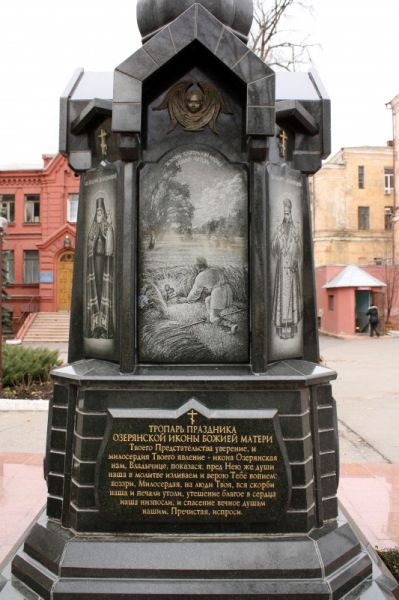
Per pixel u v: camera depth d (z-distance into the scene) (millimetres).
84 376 2809
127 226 2869
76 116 3154
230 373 2846
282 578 2639
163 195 2932
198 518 2760
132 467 2764
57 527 2898
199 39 2758
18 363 10883
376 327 26625
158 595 2566
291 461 2785
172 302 2920
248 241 2928
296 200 3180
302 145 3195
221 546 2703
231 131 2939
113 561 2654
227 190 2934
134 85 2775
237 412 2768
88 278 3186
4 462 5840
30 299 30484
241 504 2762
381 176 40469
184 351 2912
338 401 9984
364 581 2805
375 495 4754
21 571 2811
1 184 31078
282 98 3150
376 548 3551
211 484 2762
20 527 4027
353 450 6512
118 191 2951
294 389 2799
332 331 28188
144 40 3215
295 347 3168
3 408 8984
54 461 3004
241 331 2916
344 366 15484
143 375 2805
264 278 2865
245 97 2896
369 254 40312
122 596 2566
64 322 27922
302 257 3242
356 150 40219
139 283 2922
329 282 28578
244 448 2752
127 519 2754
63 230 29812
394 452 6418
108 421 2773
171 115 2938
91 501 2791
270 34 16797
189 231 2924
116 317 2969
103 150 3117
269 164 2990
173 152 2932
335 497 3016
